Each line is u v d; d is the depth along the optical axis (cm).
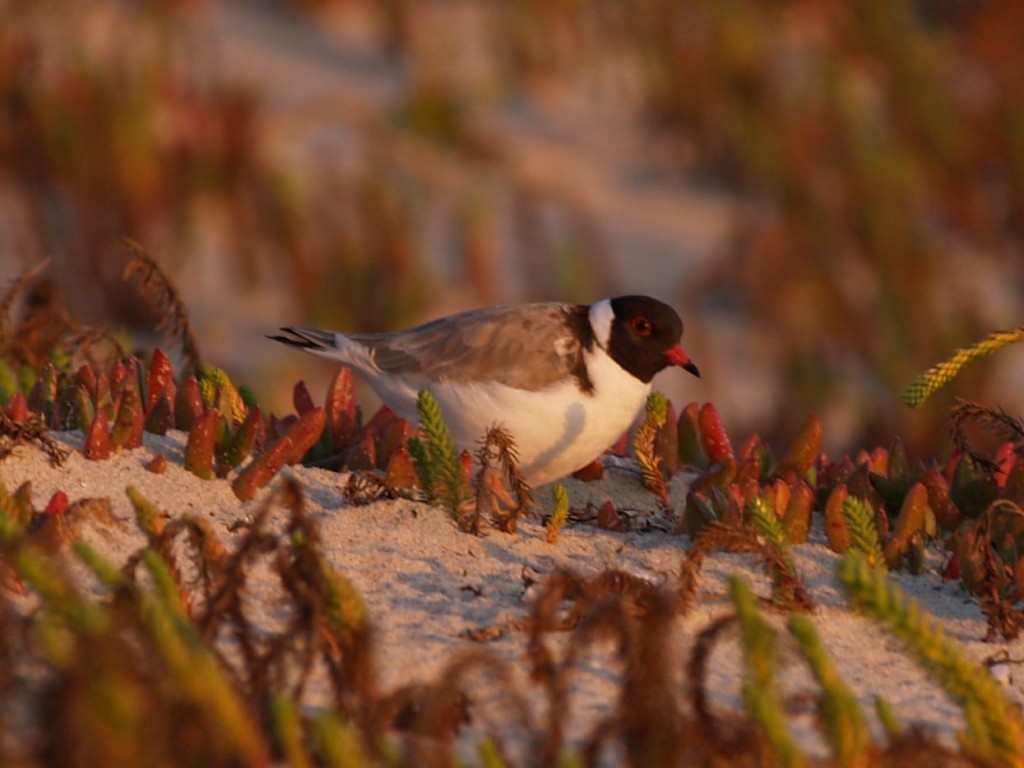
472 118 3095
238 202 2458
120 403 934
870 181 2767
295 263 2384
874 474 1015
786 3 3288
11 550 635
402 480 923
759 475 1048
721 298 2625
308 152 2762
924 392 877
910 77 3067
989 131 2983
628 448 1392
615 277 2645
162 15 2909
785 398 2320
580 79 3347
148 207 2370
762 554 812
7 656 588
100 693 511
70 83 2414
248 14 3469
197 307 2314
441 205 2772
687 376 2412
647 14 3372
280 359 2209
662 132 3130
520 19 3341
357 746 572
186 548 792
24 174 2347
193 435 912
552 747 597
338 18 3462
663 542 915
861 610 629
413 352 1073
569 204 2825
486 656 608
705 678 655
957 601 878
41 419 915
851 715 584
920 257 2684
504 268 2653
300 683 618
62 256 2245
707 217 2912
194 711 528
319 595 631
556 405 1020
